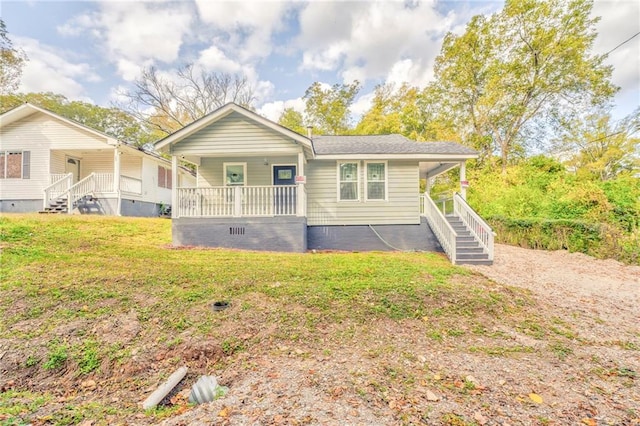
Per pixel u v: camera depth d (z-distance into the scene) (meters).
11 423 2.79
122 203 16.80
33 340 4.14
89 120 28.86
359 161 12.23
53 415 2.95
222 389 3.38
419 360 3.95
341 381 3.42
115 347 4.12
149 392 3.47
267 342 4.38
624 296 6.84
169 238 10.98
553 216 13.22
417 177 12.23
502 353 4.17
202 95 30.12
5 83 22.30
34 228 9.55
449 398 3.11
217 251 9.48
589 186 13.00
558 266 9.52
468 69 24.30
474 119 24.80
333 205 12.25
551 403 3.04
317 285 6.16
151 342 4.26
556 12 20.86
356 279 6.59
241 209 10.74
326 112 32.25
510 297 6.16
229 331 4.55
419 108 27.80
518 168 19.47
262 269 7.14
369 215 12.20
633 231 10.77
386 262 8.38
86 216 13.55
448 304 5.61
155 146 10.34
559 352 4.21
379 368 3.73
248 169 12.66
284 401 3.04
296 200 10.95
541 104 22.75
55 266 6.38
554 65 21.33
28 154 16.38
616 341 4.59
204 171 12.68
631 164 23.38
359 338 4.54
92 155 18.73
